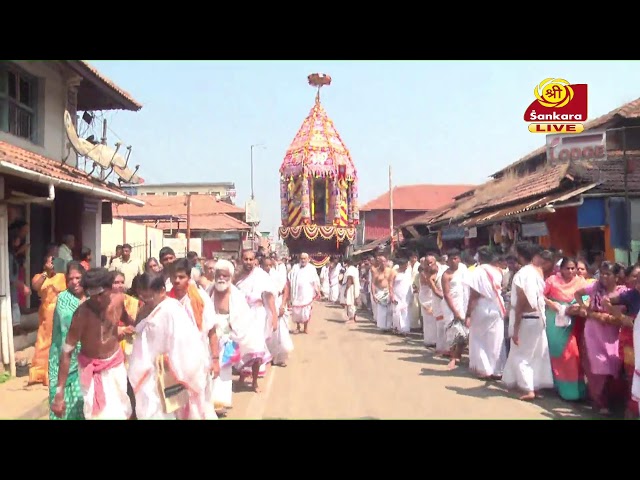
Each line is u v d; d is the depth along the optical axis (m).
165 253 7.57
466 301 9.90
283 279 10.10
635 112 13.38
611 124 13.64
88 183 11.56
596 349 6.80
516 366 7.70
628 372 6.55
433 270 11.12
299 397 7.69
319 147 34.69
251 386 8.34
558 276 7.57
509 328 7.89
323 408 7.11
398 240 32.03
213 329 5.85
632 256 10.88
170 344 5.01
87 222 14.04
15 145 10.75
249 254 8.20
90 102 15.32
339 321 18.48
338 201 35.06
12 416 6.25
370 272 18.66
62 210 12.81
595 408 6.96
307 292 15.10
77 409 5.21
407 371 9.55
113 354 5.12
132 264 11.84
